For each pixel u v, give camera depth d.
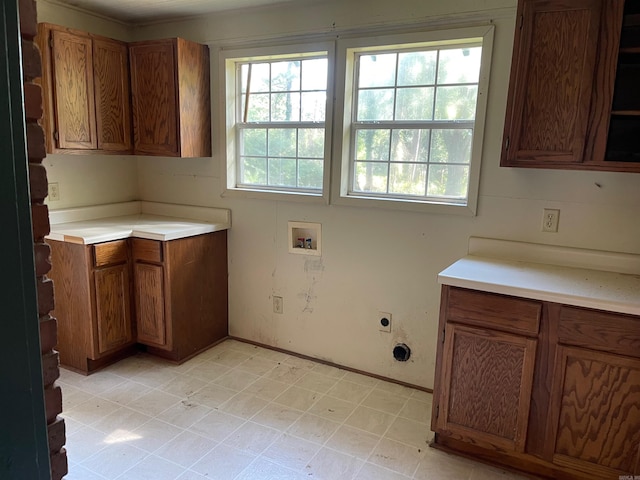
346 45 2.73
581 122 1.97
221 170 3.31
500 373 2.02
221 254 3.36
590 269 2.27
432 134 2.67
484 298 2.00
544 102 2.03
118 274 2.96
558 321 1.88
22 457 0.59
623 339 1.77
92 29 3.21
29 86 0.63
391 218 2.77
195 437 2.28
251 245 3.30
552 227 2.37
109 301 2.91
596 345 1.82
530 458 2.02
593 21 1.89
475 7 2.37
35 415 0.60
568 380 1.89
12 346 0.56
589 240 2.30
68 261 2.81
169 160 3.53
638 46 1.88
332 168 2.89
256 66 3.18
